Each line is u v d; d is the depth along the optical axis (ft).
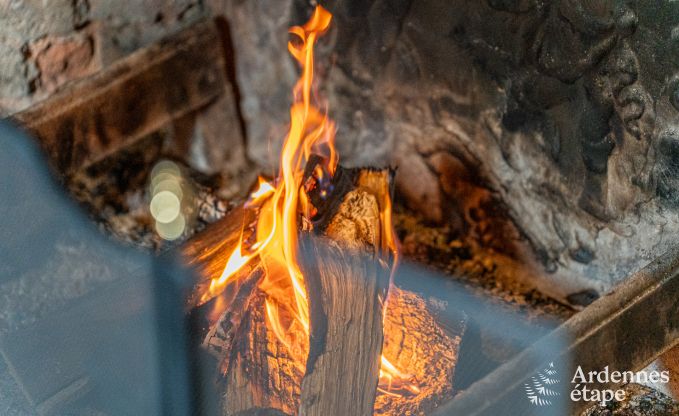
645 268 5.23
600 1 5.64
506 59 6.20
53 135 6.61
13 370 5.78
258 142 7.61
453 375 5.48
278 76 7.34
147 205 7.14
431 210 7.07
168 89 7.07
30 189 6.52
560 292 6.52
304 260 5.13
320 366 5.05
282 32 7.17
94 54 7.10
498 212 6.68
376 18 6.72
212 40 7.16
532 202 6.46
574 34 5.81
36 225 6.62
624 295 5.11
